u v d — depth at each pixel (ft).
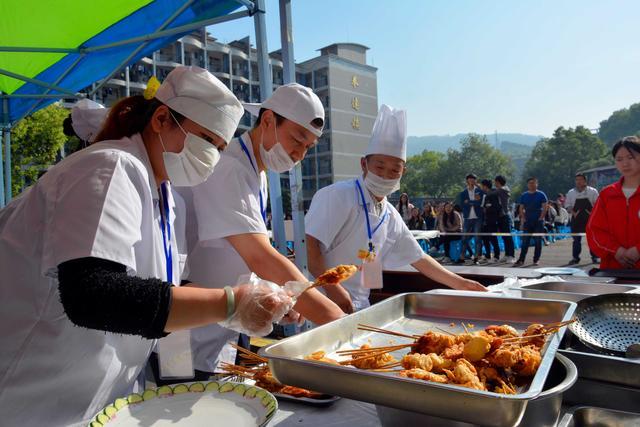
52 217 3.56
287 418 4.07
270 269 5.83
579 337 4.97
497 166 338.54
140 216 3.94
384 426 3.63
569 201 37.63
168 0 13.14
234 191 6.03
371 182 9.11
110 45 15.43
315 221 9.13
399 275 12.91
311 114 6.58
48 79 19.94
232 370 4.89
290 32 10.03
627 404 3.96
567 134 282.97
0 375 4.06
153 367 6.42
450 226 41.50
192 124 4.65
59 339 4.13
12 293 4.01
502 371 4.06
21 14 14.30
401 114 9.00
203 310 3.66
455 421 3.05
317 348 4.50
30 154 63.52
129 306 3.33
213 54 181.27
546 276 10.37
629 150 10.79
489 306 5.77
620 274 9.60
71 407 4.34
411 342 5.20
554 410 3.32
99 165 3.77
